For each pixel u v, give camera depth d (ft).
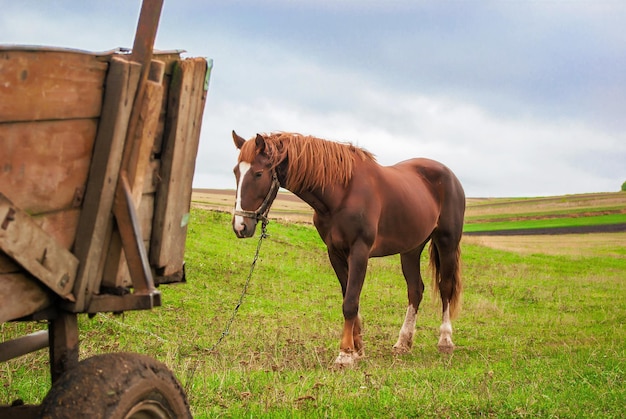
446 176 33.91
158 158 9.84
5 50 6.88
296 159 26.00
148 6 8.70
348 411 17.70
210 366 23.43
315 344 31.50
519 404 18.94
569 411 18.74
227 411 16.97
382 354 31.12
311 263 63.52
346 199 27.25
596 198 378.94
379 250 29.58
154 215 9.91
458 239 34.22
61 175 8.00
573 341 36.58
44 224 7.82
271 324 37.24
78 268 8.38
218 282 48.96
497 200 421.18
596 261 104.99
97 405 7.79
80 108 8.09
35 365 21.43
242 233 25.30
